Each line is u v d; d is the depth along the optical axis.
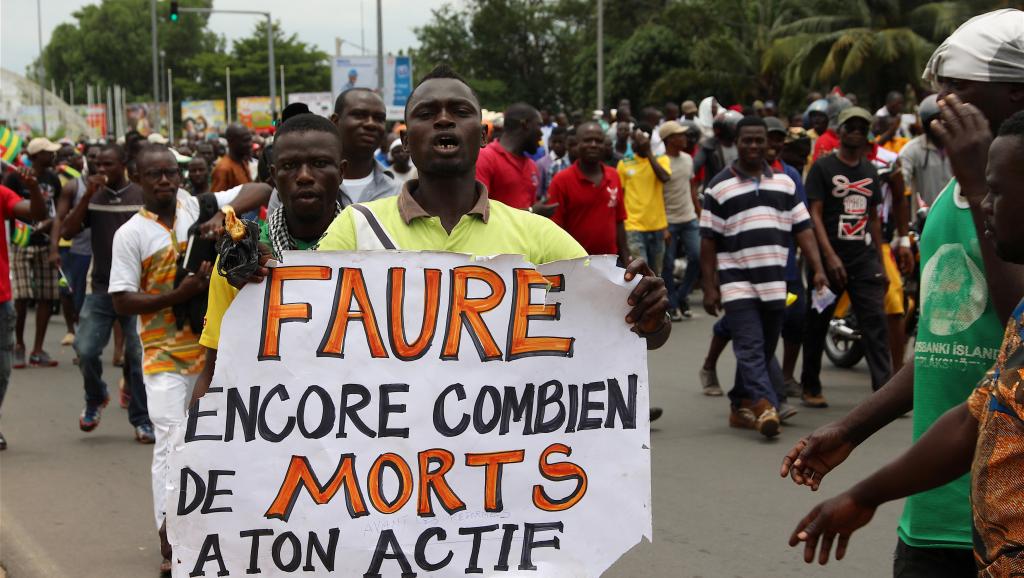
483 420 2.79
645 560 4.78
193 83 113.00
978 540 2.18
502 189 7.12
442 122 2.86
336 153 3.62
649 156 11.39
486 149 7.13
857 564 4.71
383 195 5.21
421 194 2.98
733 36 45.31
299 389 2.75
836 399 8.13
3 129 11.44
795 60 37.59
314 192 3.57
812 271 7.75
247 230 2.71
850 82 37.00
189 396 5.02
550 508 2.80
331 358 2.76
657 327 2.83
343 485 2.74
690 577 4.57
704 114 15.54
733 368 9.41
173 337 4.92
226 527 2.72
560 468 2.81
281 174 3.59
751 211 6.90
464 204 2.97
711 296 7.21
